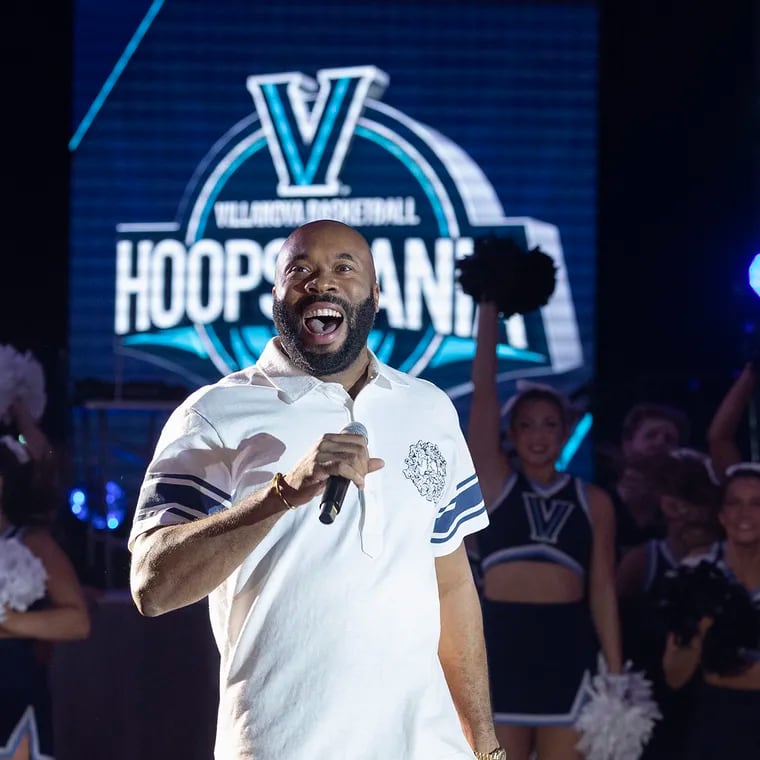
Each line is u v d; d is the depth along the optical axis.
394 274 12.15
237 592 3.90
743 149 11.98
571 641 8.27
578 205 12.15
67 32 12.55
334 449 3.57
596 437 8.58
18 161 12.48
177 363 12.29
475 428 8.69
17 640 8.13
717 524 8.23
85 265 12.44
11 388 8.30
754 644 8.11
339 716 3.75
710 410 8.55
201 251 12.36
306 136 12.34
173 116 12.48
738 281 11.58
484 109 12.25
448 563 4.40
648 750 8.20
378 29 12.35
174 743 8.41
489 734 4.39
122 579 9.25
